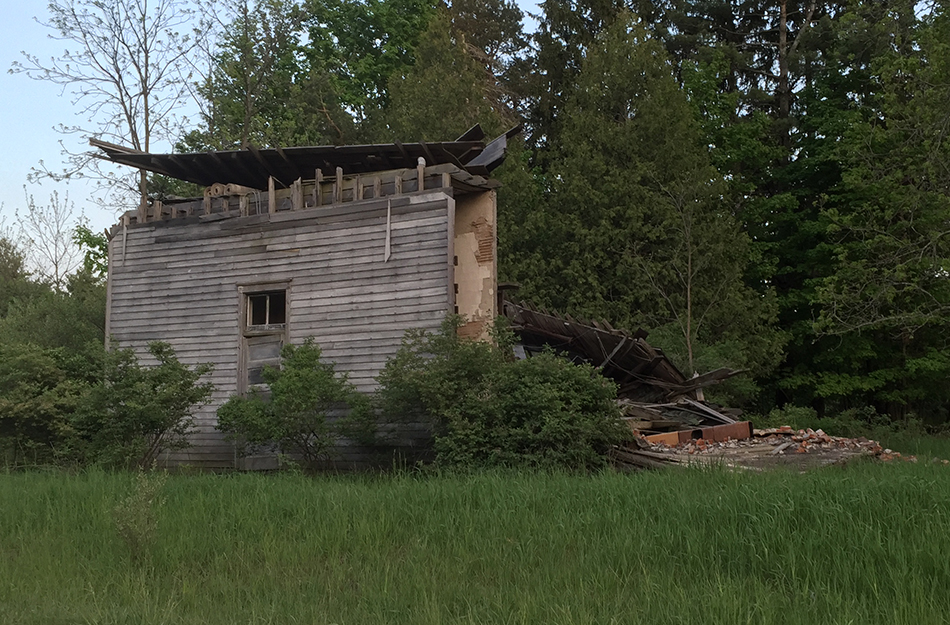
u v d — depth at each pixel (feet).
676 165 95.04
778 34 121.60
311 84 107.76
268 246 54.03
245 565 24.03
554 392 41.24
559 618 18.52
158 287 56.80
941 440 72.69
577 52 126.31
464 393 42.93
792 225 105.40
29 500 32.91
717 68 112.06
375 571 22.99
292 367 46.11
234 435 48.03
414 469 45.75
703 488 29.60
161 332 56.18
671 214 90.79
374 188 51.96
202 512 29.25
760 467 38.83
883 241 68.80
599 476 34.99
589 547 24.21
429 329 48.96
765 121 107.34
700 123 106.42
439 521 27.27
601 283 93.25
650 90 99.91
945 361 89.61
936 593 19.43
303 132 105.19
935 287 81.20
